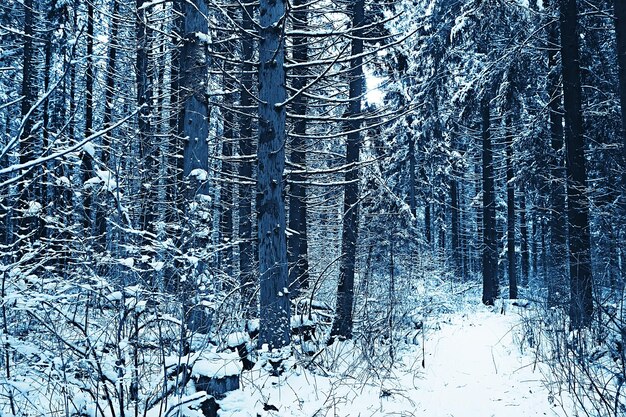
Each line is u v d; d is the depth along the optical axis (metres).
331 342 9.30
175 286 4.83
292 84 10.98
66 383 3.90
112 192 4.30
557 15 12.60
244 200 12.12
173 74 11.89
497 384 7.43
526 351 9.59
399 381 7.55
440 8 21.62
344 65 11.05
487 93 17.38
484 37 18.05
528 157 15.30
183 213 5.70
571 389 6.65
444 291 20.52
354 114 10.93
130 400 4.65
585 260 10.18
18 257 4.81
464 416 5.94
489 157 23.27
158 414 4.52
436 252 27.33
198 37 8.34
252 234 14.75
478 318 17.03
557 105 13.94
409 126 23.38
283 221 7.97
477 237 37.25
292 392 6.37
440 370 8.55
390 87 21.41
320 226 15.88
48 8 11.34
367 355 7.89
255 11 10.70
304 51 10.99
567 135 11.39
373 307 11.13
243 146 12.24
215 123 15.11
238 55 10.97
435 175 30.69
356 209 10.91
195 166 8.13
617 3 7.23
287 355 6.96
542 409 6.09
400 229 16.94
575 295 8.77
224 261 8.75
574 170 11.16
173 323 4.96
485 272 22.39
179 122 10.85
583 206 10.91
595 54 13.02
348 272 10.18
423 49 21.72
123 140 5.92
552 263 12.03
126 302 4.27
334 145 14.31
